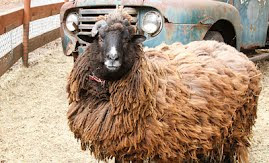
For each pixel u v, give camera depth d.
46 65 9.69
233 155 4.75
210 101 4.11
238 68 4.50
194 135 3.97
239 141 4.64
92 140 3.90
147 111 3.77
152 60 4.13
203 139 4.05
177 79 4.04
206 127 4.06
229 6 7.06
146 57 3.91
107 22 3.76
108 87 3.83
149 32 6.21
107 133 3.80
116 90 3.79
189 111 3.96
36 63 9.78
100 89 3.87
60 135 5.96
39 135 5.94
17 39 9.96
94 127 3.83
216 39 6.81
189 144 4.00
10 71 8.97
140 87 3.73
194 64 4.25
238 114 4.48
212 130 4.10
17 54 9.02
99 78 3.82
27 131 6.06
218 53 4.61
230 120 4.30
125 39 3.67
